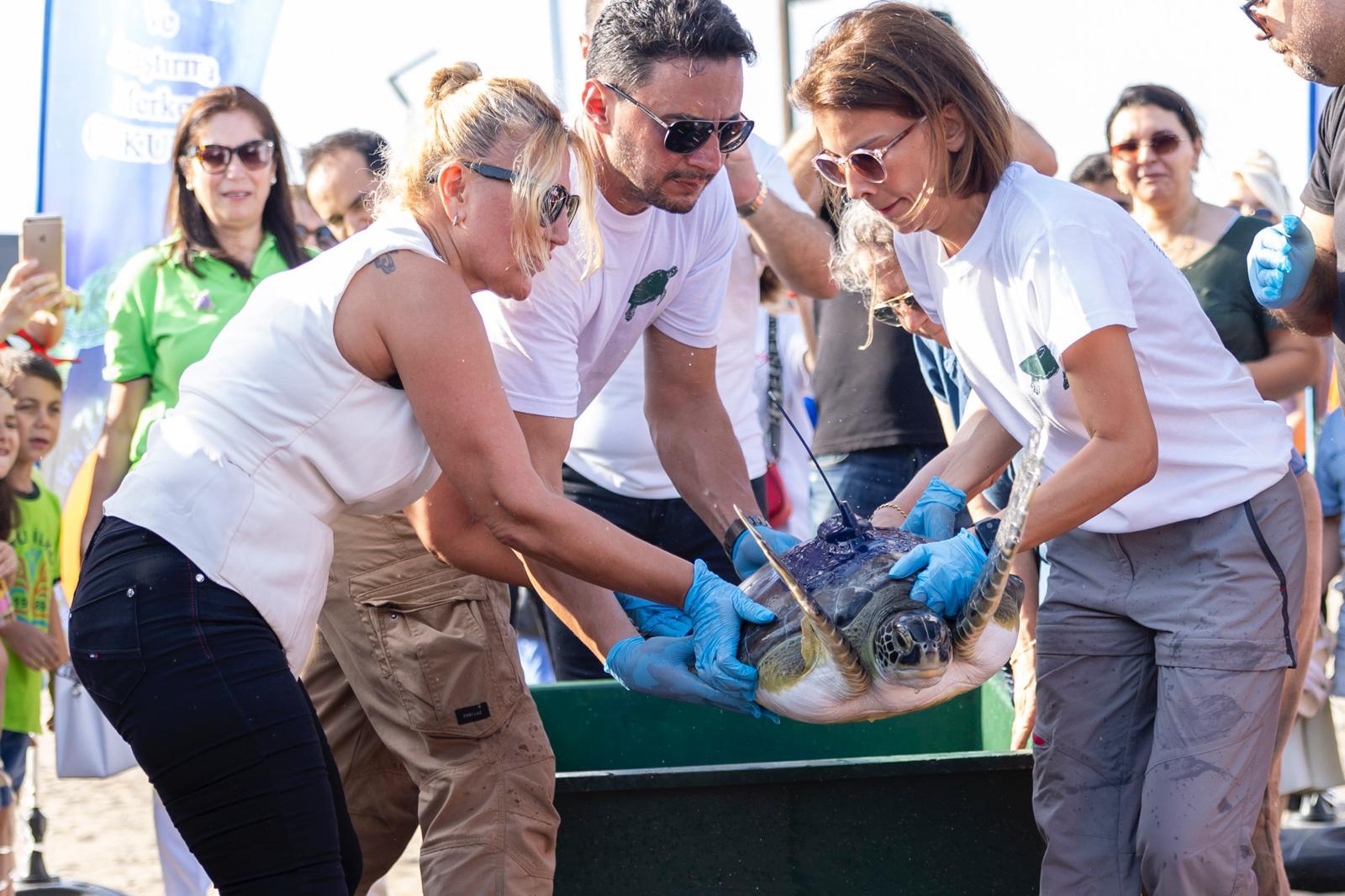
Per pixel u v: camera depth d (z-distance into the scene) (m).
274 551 2.36
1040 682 3.01
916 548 2.43
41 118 5.08
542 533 2.45
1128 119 4.11
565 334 2.83
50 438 4.64
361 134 4.46
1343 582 4.39
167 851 4.01
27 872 4.41
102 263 5.13
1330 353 5.64
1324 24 2.72
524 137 2.35
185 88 5.20
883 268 3.18
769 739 3.80
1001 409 2.93
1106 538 2.92
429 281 2.33
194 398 2.40
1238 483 2.78
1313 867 4.02
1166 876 2.70
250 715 2.28
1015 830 3.02
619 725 3.74
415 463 2.46
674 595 2.55
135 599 2.29
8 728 4.34
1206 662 2.74
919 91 2.51
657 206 2.76
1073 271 2.53
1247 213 5.76
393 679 3.03
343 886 2.36
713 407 3.36
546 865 2.94
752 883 2.96
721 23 2.62
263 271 4.27
